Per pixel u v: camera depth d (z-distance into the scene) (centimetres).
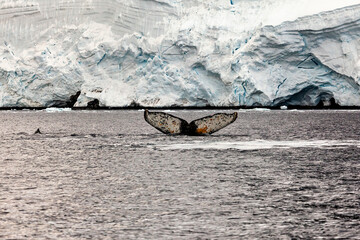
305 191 8719
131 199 8131
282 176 10212
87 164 11975
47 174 10575
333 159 12538
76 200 8069
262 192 8644
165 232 6469
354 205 7725
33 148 15475
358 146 15488
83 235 6366
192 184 9381
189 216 7150
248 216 7144
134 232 6469
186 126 18262
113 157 13150
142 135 19825
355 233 6425
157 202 7925
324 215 7194
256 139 17788
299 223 6825
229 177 10119
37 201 8012
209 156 13188
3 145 16462
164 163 12012
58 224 6794
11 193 8619
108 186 9212
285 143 16438
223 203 7850
